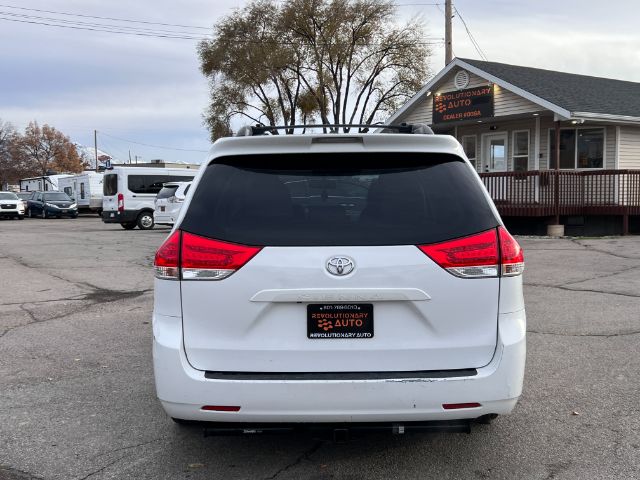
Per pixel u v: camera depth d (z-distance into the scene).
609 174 17.70
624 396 4.64
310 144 3.23
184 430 4.09
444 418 3.05
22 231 23.67
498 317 3.13
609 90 21.83
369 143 3.24
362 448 3.80
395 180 3.25
